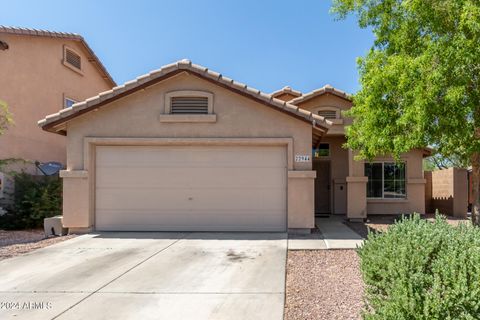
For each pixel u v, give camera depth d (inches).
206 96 448.1
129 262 310.7
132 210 458.6
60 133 475.5
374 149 371.9
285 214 449.4
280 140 441.1
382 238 205.0
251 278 263.6
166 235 430.6
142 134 450.6
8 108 573.0
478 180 364.2
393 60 328.8
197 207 455.5
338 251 350.0
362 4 380.8
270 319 193.5
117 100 449.1
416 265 160.4
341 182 690.8
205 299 222.8
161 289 241.3
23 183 547.8
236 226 451.5
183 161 459.2
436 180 760.3
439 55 299.1
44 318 197.0
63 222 445.7
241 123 446.0
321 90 617.6
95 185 461.4
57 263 309.6
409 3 318.0
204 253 341.1
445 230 194.5
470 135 315.3
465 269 142.5
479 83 310.2
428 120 305.9
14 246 384.2
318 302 214.8
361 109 381.4
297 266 297.3
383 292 173.5
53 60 687.7
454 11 299.1
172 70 440.1
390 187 665.6
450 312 134.6
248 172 454.3
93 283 255.1
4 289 243.6
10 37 596.1
